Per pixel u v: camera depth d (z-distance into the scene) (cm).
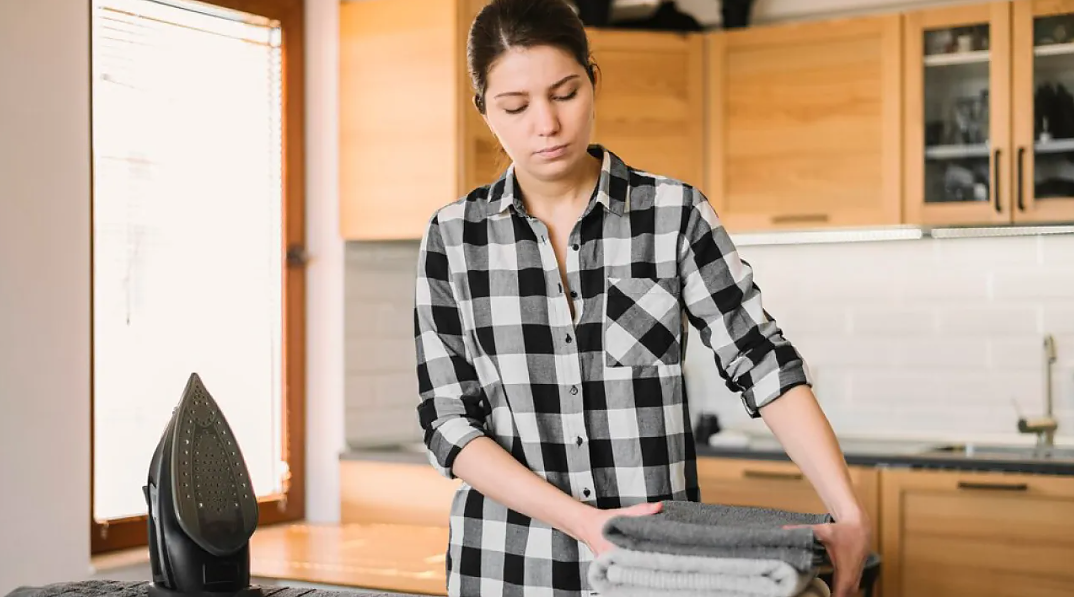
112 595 146
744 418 401
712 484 348
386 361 374
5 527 264
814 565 102
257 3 343
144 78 310
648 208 145
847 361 391
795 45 365
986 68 346
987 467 318
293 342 358
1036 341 369
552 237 147
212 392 330
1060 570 310
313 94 362
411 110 346
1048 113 340
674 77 375
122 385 302
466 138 341
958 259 378
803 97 364
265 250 349
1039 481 312
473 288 148
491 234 148
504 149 145
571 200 146
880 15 354
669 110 374
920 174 351
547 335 145
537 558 144
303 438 362
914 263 383
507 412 146
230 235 337
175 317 318
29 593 151
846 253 392
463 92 340
